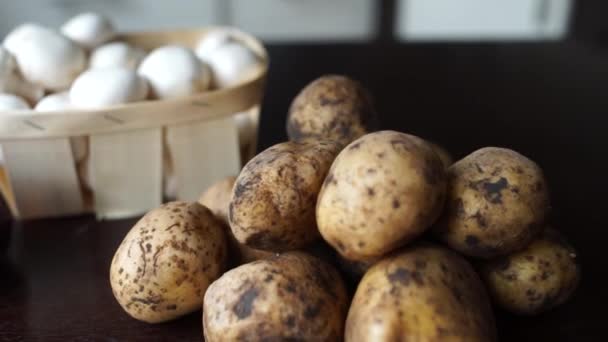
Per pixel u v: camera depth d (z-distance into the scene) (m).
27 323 0.51
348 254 0.45
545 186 0.47
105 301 0.54
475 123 0.82
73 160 0.61
